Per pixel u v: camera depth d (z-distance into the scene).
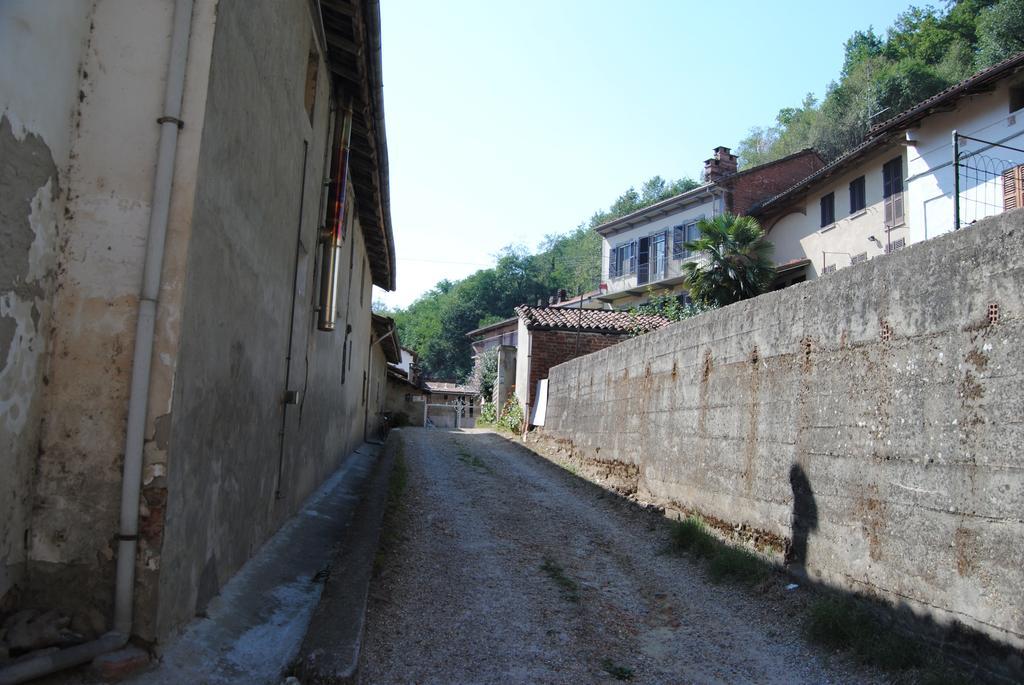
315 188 8.06
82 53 3.85
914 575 4.96
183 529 3.99
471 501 10.66
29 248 3.45
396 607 5.64
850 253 23.09
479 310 63.41
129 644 3.58
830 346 6.29
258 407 5.78
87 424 3.69
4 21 3.10
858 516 5.66
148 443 3.67
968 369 4.67
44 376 3.67
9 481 3.42
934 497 4.85
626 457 12.14
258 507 5.98
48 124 3.55
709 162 31.59
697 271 22.73
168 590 3.79
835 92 43.22
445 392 48.16
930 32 38.50
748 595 6.38
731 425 8.10
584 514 10.10
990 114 16.86
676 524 8.60
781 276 26.08
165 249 3.78
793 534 6.58
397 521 8.56
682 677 4.64
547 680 4.51
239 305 4.95
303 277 7.77
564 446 17.16
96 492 3.67
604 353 14.41
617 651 5.08
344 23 7.22
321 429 9.90
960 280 4.82
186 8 3.92
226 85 4.27
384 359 28.08
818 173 23.86
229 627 4.39
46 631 3.38
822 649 5.08
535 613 5.77
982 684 4.22
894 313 5.46
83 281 3.75
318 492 9.61
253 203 5.16
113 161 3.82
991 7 33.25
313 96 7.60
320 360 9.46
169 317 3.74
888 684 4.43
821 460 6.25
